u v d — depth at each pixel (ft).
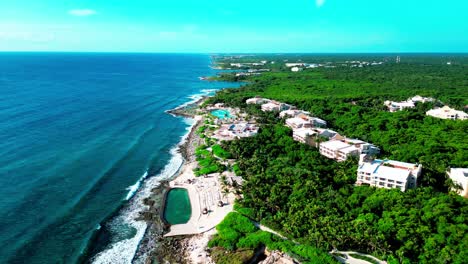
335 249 296.30
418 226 303.07
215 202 387.96
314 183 390.42
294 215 332.60
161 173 469.98
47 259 287.69
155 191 416.87
